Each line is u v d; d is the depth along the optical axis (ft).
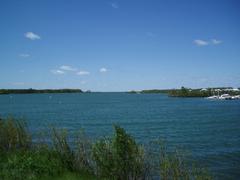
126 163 37.22
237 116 233.55
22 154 43.57
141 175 37.99
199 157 82.23
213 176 62.08
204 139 119.34
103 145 38.75
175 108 342.85
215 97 636.89
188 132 143.23
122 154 37.27
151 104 440.86
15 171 37.40
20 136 52.19
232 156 83.92
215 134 135.03
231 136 127.65
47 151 43.88
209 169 67.82
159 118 222.28
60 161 40.73
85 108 344.49
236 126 167.94
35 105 405.39
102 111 297.33
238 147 99.55
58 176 37.19
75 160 41.93
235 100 562.25
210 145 104.22
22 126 53.93
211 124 179.93
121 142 37.45
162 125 175.73
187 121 199.00
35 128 137.08
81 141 43.50
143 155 38.68
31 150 46.01
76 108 344.08
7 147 51.21
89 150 42.65
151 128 160.97
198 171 43.19
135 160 37.65
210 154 86.74
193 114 257.55
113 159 37.68
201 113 268.21
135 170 37.50
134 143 38.24
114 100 613.11
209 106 379.14
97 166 39.19
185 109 324.60
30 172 37.50
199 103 460.96
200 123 186.29
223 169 68.18
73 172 39.27
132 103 474.08
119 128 38.19
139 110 311.68
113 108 346.74
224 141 113.70
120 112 282.97
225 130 149.79
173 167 38.65
